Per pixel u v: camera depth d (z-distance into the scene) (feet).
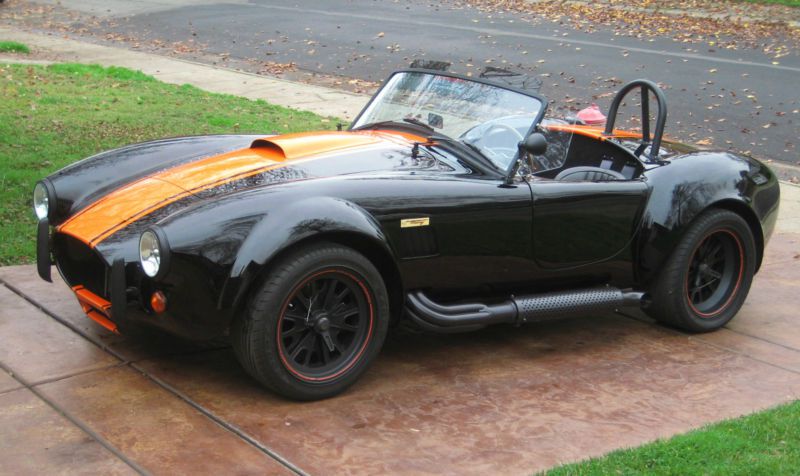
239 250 11.73
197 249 11.68
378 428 12.06
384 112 16.74
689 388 13.89
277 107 36.45
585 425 12.42
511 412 12.75
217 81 43.19
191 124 31.35
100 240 12.62
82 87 37.68
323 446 11.47
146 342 14.56
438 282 13.83
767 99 41.50
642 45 55.21
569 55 51.70
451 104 15.87
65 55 49.49
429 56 51.21
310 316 12.62
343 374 12.90
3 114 30.37
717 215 16.06
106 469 10.60
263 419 12.14
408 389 13.42
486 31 60.34
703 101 40.98
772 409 12.96
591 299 15.11
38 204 14.53
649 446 11.56
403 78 17.01
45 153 25.59
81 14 68.44
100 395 12.58
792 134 35.65
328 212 12.25
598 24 63.31
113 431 11.55
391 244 13.07
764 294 18.75
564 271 15.12
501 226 14.05
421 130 15.79
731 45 55.11
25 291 16.46
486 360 14.75
